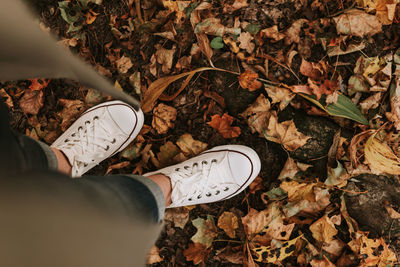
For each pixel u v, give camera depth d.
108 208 0.48
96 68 1.09
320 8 1.04
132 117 1.07
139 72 1.08
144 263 0.47
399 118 1.00
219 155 1.07
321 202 1.05
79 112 1.11
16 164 0.50
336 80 1.03
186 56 1.06
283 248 1.04
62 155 0.99
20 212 0.30
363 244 1.03
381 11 0.98
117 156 1.12
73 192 0.42
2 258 0.27
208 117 1.08
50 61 0.54
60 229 0.31
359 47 1.02
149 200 0.70
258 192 1.08
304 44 1.05
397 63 1.00
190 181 1.02
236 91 1.07
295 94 1.04
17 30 0.48
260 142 1.08
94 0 1.07
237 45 1.05
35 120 1.11
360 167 1.03
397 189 1.04
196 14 1.04
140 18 1.07
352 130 1.04
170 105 1.09
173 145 1.10
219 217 1.08
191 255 1.08
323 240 1.04
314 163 1.05
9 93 1.08
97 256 0.33
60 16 1.09
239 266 1.07
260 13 1.06
